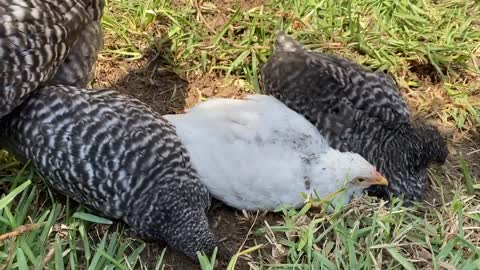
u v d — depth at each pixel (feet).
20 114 5.08
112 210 5.09
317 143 5.31
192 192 5.11
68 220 5.12
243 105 5.36
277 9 6.17
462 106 5.82
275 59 5.54
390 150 5.41
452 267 4.99
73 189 5.09
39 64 4.98
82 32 5.19
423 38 6.10
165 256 5.12
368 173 5.24
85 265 5.04
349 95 5.43
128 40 5.96
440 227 5.19
